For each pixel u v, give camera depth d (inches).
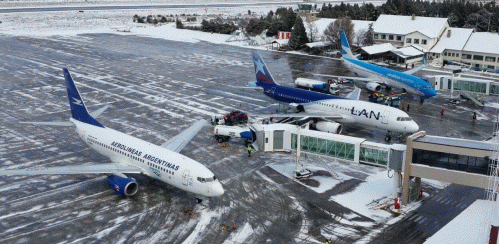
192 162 1883.6
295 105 3115.2
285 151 2364.7
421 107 3432.6
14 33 7052.2
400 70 4736.7
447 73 4562.0
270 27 6870.1
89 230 1700.3
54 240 1627.7
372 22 5782.5
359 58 5295.3
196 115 3166.8
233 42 6565.0
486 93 3430.1
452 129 2901.1
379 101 3511.3
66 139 2694.4
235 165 2340.1
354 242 1627.7
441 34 5324.8
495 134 2709.2
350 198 1974.7
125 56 5369.1
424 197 1994.3
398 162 1878.7
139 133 2778.1
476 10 6835.6
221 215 1828.2
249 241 1636.3
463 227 1593.3
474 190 2058.3
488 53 4798.2
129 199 1952.5
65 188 2053.4
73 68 4670.3
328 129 2733.8
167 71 4589.1
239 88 3941.9
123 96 3644.2
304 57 5462.6
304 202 1939.0
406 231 1701.5
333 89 3782.0
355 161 2016.5
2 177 2164.1
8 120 3016.7
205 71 4608.8
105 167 1975.9
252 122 3038.9
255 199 1968.5
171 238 1654.8
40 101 3479.3
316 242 1630.2
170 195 1996.8
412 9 6953.7
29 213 1818.4
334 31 5733.3
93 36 6963.6
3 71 4458.7
